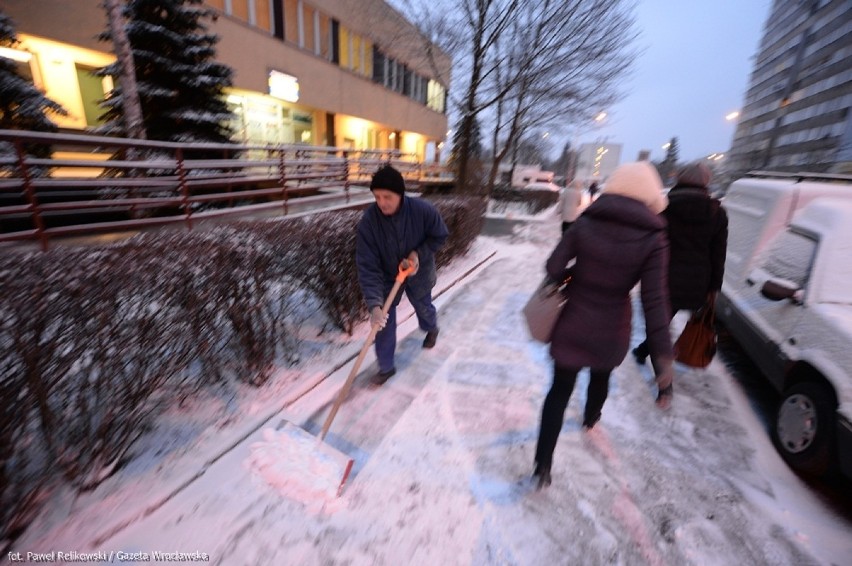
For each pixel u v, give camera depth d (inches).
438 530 69.4
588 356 70.6
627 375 125.3
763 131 2281.0
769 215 130.7
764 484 82.7
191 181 248.5
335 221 131.7
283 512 70.7
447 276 217.0
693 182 103.8
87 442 67.6
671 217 104.3
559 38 417.4
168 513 68.7
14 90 244.1
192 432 85.4
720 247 104.0
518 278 230.1
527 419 100.8
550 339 74.7
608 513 74.4
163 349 75.5
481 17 408.5
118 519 65.5
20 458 60.5
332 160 364.8
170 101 314.8
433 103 1066.1
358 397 106.2
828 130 1651.1
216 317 88.4
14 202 223.9
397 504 74.1
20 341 56.4
